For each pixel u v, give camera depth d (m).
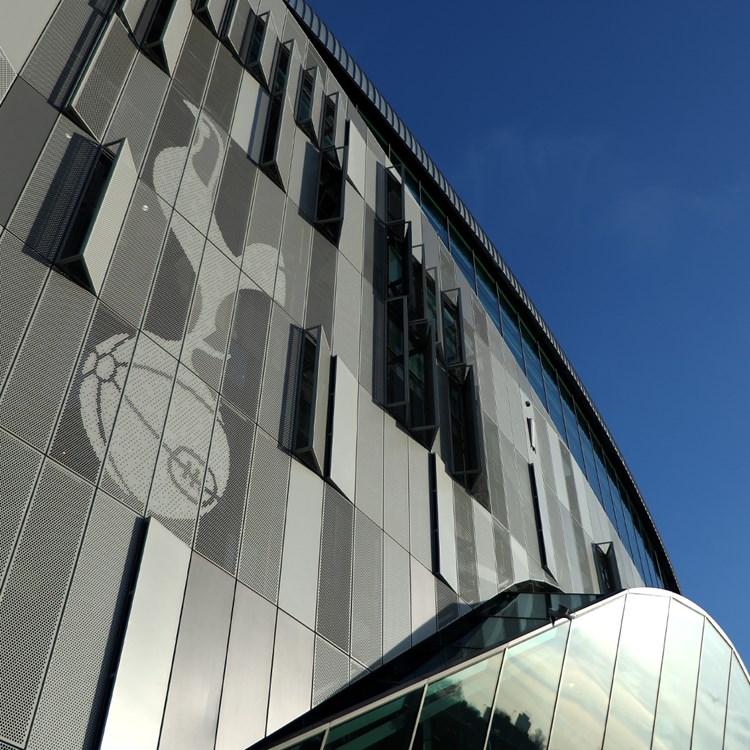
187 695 11.29
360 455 17.95
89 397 11.75
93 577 10.70
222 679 11.98
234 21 20.67
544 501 28.20
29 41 13.59
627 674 18.62
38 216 12.27
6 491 10.07
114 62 15.31
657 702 19.44
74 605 10.29
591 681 17.45
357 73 28.25
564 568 27.75
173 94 16.80
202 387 14.10
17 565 9.83
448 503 21.00
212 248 15.94
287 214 19.27
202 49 18.70
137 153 14.98
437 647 16.39
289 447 15.81
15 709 9.12
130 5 16.17
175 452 12.90
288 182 19.81
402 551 18.11
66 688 9.77
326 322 18.91
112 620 10.73
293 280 18.31
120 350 12.65
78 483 11.02
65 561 10.41
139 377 12.79
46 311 11.66
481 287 33.12
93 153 13.83
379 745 12.70
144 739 10.38
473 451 22.83
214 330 15.02
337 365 18.27
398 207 26.14
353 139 24.83
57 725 9.48
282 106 20.55
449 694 14.11
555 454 32.69
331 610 14.98
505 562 22.80
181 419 13.30
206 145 17.20
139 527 11.73
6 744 8.90
